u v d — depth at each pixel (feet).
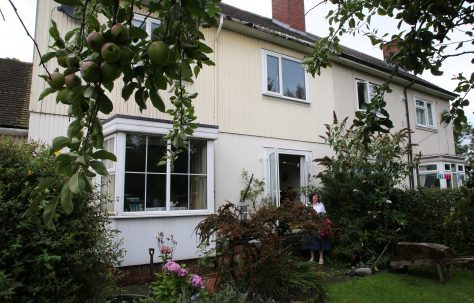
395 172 32.19
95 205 13.88
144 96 4.17
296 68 38.83
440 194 32.01
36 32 24.43
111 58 3.24
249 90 34.50
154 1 4.20
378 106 10.30
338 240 28.94
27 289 10.75
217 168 31.12
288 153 36.27
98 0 4.28
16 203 11.02
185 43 4.14
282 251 19.07
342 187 30.99
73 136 3.60
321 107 40.24
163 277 17.44
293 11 45.73
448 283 23.97
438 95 59.06
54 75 3.62
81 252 12.37
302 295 18.54
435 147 56.59
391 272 26.76
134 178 24.20
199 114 30.71
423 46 9.29
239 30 34.53
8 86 28.71
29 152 12.69
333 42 12.62
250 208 31.01
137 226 23.62
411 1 8.98
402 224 29.37
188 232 25.68
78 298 12.46
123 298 16.78
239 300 15.83
